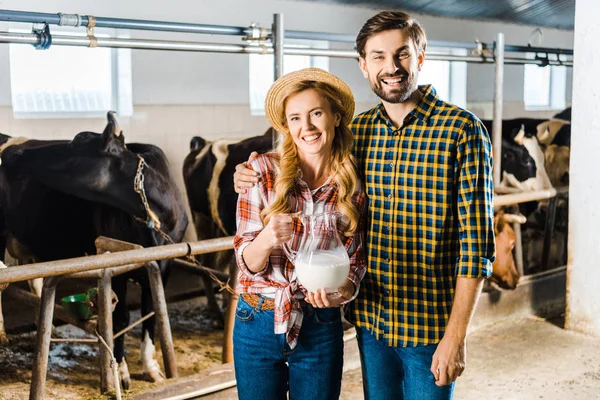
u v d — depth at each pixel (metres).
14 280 2.41
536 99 8.21
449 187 1.78
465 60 3.95
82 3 4.69
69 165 3.76
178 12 5.14
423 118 1.79
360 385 3.17
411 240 1.83
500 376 3.27
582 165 3.75
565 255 5.34
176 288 4.97
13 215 4.00
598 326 3.78
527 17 7.20
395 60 1.70
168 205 3.93
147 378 3.43
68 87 4.84
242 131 5.61
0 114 4.42
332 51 3.34
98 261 2.60
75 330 4.09
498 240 3.81
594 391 3.11
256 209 1.73
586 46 3.66
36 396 2.75
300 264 1.66
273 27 3.01
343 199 1.76
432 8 6.45
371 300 1.91
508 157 5.21
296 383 1.85
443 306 1.84
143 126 5.07
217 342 4.04
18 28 4.48
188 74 5.25
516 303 4.12
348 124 1.80
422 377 1.88
